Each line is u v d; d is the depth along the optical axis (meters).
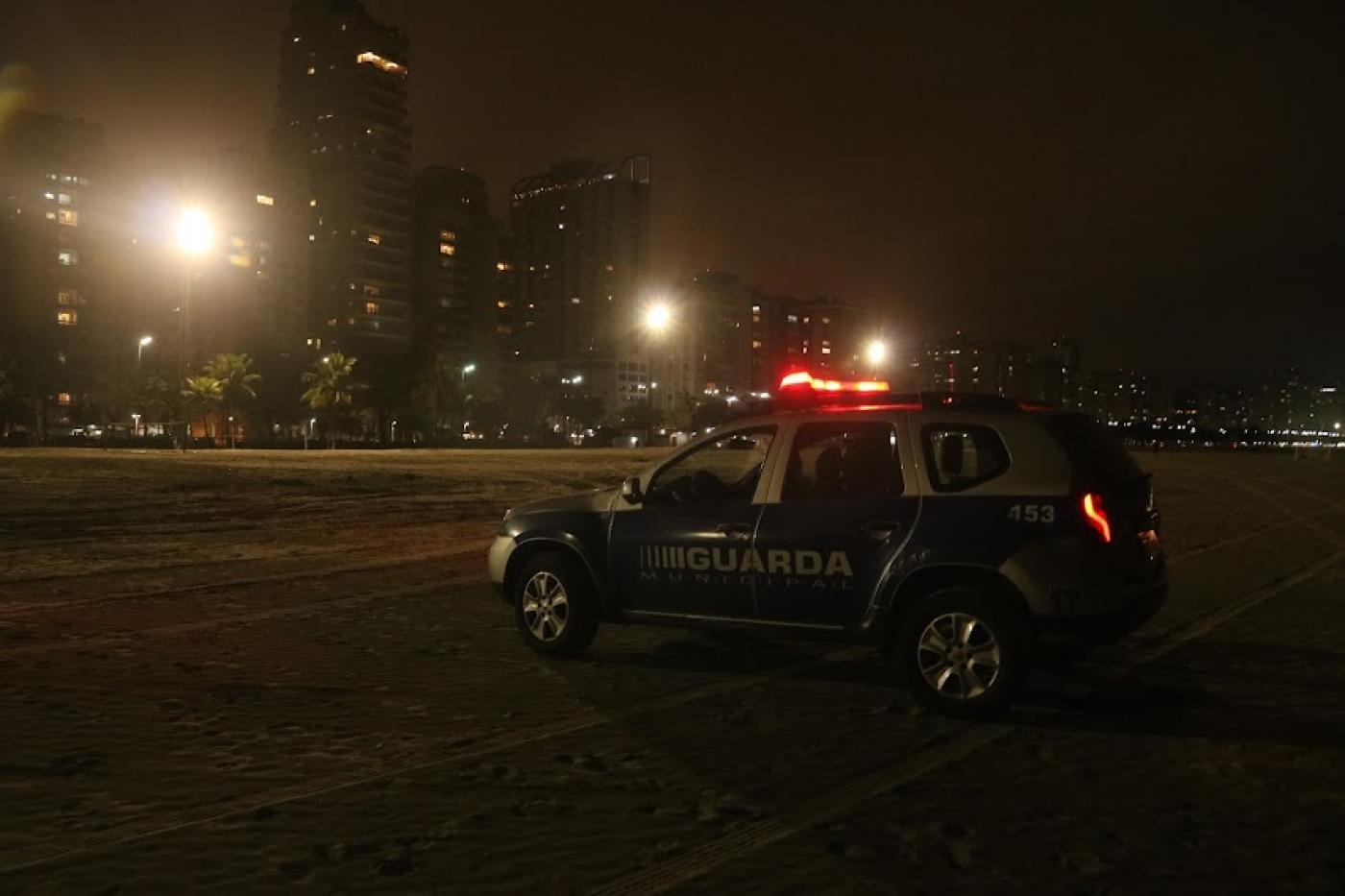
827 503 6.50
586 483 27.33
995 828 4.42
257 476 25.02
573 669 7.35
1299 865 4.02
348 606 9.83
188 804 4.64
